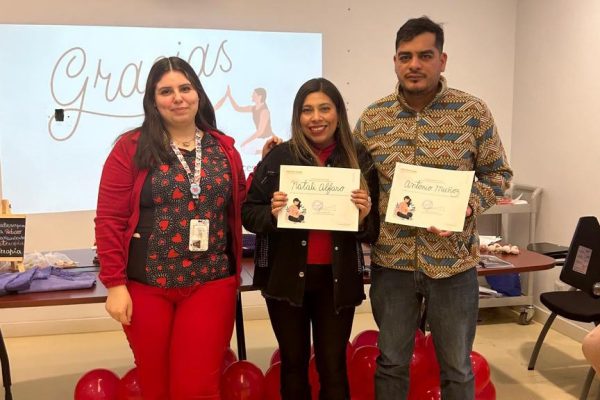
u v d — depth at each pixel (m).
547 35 3.78
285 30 3.82
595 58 3.34
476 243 1.94
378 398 1.97
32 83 3.50
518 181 4.18
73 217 3.67
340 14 3.89
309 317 1.95
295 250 1.84
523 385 2.98
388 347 1.94
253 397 2.21
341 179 1.82
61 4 3.49
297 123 1.89
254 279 1.96
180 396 1.81
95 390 2.22
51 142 3.57
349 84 3.97
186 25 3.68
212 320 1.82
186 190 1.76
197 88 1.87
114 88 3.62
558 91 3.69
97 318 3.86
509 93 4.22
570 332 3.64
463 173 1.81
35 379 3.11
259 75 3.81
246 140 3.85
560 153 3.69
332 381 1.92
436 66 1.80
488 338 3.67
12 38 3.44
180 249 1.76
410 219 1.84
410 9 3.98
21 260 2.22
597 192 3.37
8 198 3.55
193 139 1.86
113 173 1.77
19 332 3.75
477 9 4.08
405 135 1.88
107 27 3.56
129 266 1.79
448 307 1.88
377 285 1.99
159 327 1.79
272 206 1.81
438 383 2.35
